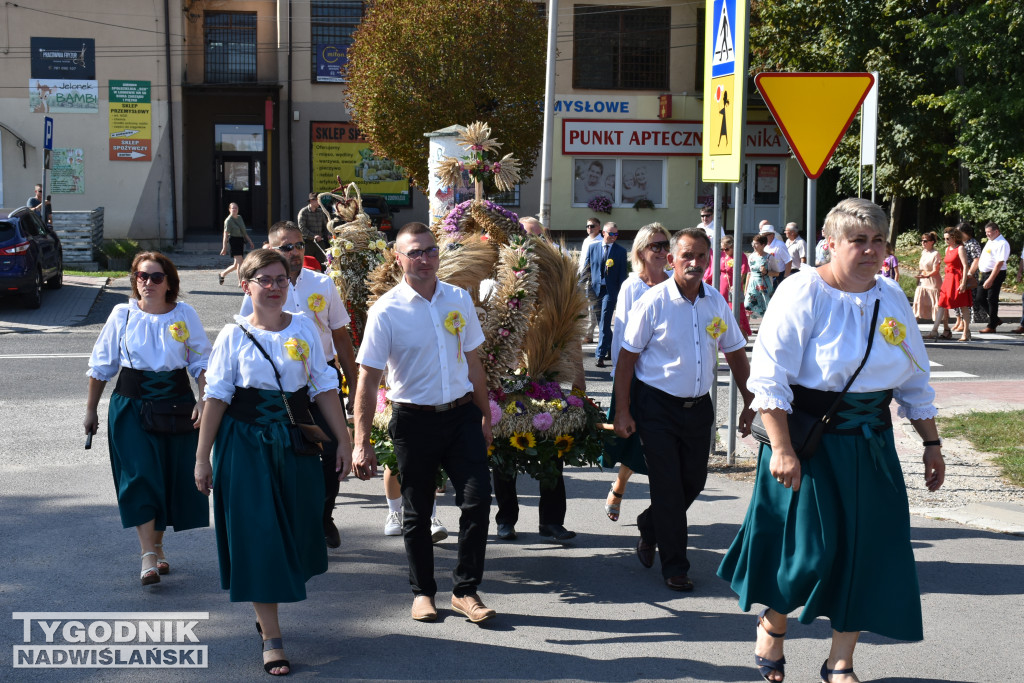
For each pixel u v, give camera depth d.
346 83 31.06
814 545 3.76
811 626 4.73
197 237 32.69
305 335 4.39
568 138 33.19
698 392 5.28
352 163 33.41
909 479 7.32
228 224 21.92
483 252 5.96
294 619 4.82
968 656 4.35
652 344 5.30
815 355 3.80
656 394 5.28
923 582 5.26
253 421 4.27
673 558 5.26
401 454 4.81
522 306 5.65
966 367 13.19
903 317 3.84
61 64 31.14
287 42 32.84
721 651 4.45
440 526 5.95
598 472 7.89
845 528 3.74
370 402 4.76
